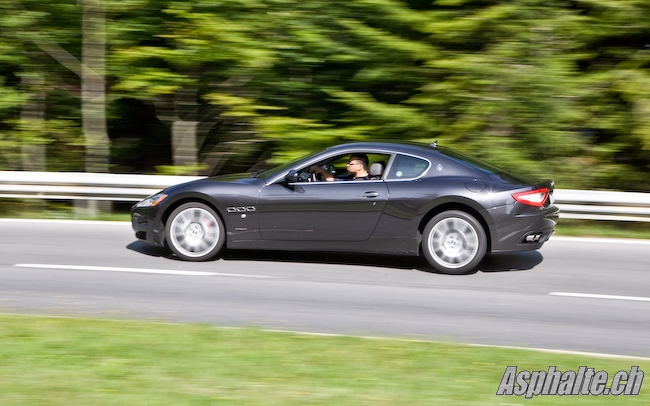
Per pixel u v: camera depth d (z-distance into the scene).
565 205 9.78
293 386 3.94
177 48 11.48
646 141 11.27
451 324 5.59
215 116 12.93
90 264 7.29
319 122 12.09
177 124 12.74
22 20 11.52
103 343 4.66
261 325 5.40
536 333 5.41
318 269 7.29
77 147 12.74
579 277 7.27
